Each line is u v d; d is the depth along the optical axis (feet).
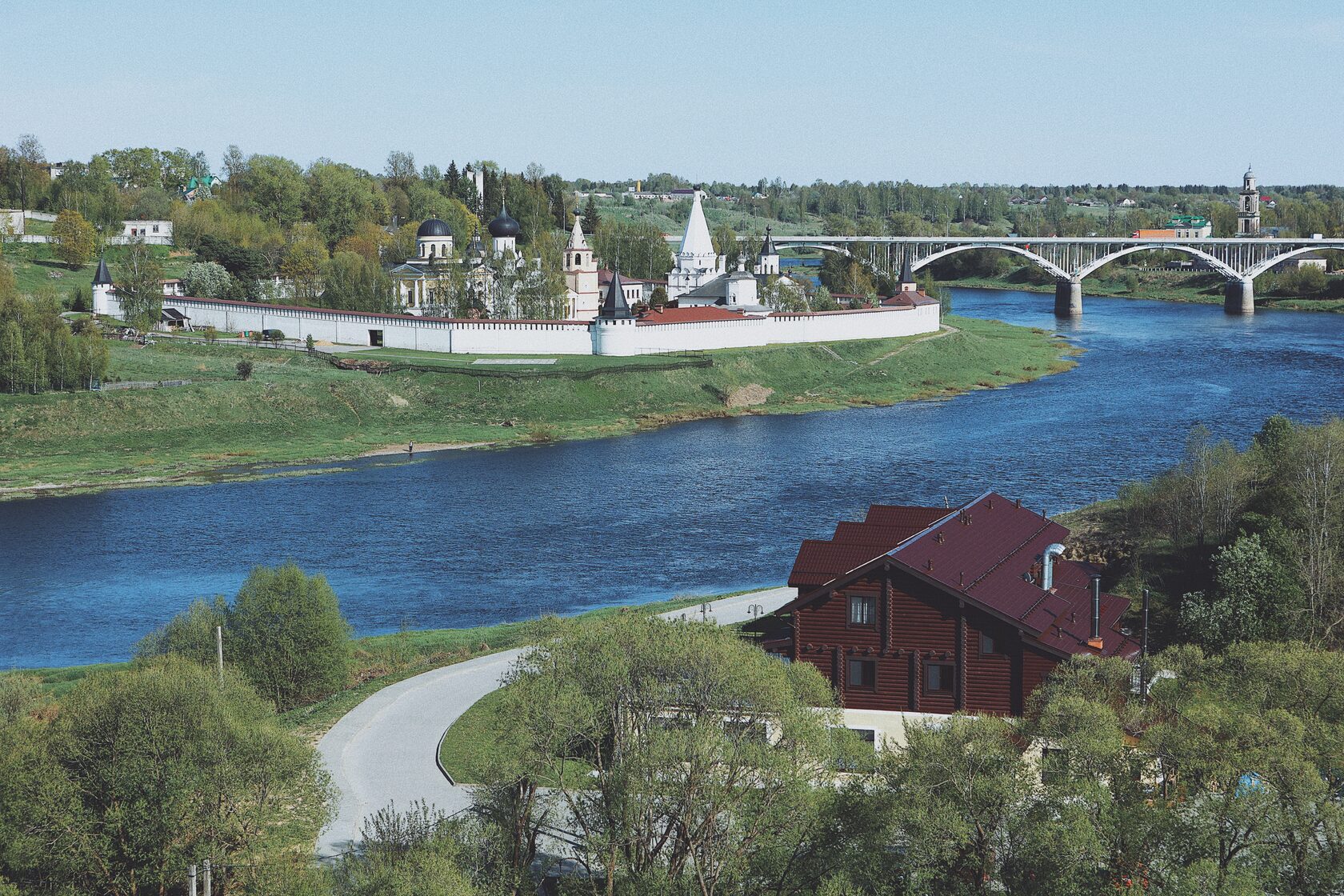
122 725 227.61
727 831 208.13
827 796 208.74
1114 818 194.18
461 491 597.11
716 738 208.54
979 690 271.08
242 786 223.30
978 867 201.46
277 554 491.31
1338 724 219.61
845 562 295.07
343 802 263.08
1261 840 190.29
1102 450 643.86
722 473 628.28
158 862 221.05
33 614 424.05
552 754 219.00
